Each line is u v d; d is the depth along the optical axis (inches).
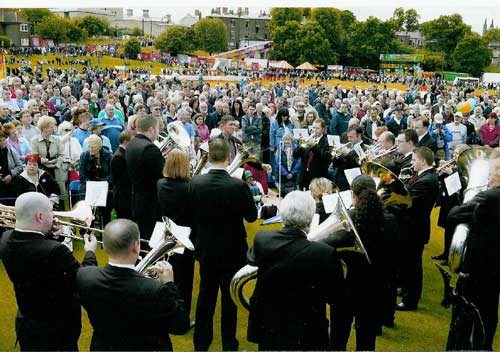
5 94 474.0
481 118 562.3
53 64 1688.0
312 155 334.6
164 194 189.3
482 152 203.8
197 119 431.5
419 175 205.2
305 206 125.8
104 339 112.9
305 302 125.3
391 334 202.5
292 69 1740.9
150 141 223.8
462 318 168.7
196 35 1631.4
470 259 166.6
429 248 310.5
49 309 126.7
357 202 153.7
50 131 318.3
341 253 151.2
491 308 170.7
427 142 304.5
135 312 110.0
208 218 167.8
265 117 471.2
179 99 596.1
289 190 404.2
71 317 131.3
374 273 153.6
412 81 1117.7
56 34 1870.1
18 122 349.4
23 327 128.0
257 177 406.3
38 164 271.3
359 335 159.8
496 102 832.9
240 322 210.2
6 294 231.0
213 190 165.2
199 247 171.6
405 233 200.2
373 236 149.5
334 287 125.5
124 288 110.3
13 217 167.6
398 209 190.7
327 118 597.3
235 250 171.3
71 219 162.6
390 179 173.0
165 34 1641.2
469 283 167.9
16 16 1769.2
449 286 171.3
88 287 113.0
